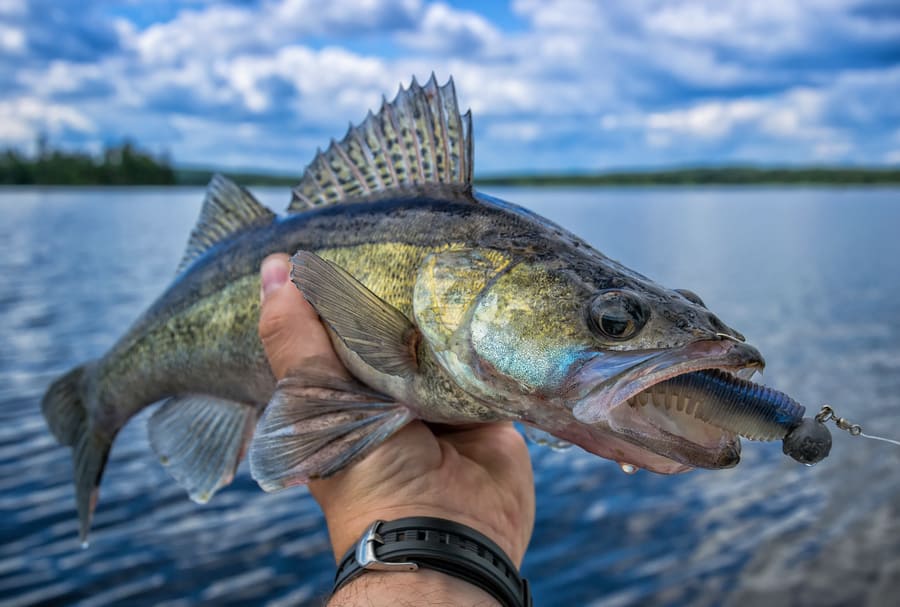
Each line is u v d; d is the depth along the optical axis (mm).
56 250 4906
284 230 384
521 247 309
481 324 303
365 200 365
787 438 232
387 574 230
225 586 906
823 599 850
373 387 325
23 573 933
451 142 345
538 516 1088
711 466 250
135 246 5281
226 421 409
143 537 1026
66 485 1187
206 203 436
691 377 255
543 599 883
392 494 266
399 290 329
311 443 295
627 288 284
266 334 327
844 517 1043
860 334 2258
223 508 1119
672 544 995
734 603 857
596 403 271
